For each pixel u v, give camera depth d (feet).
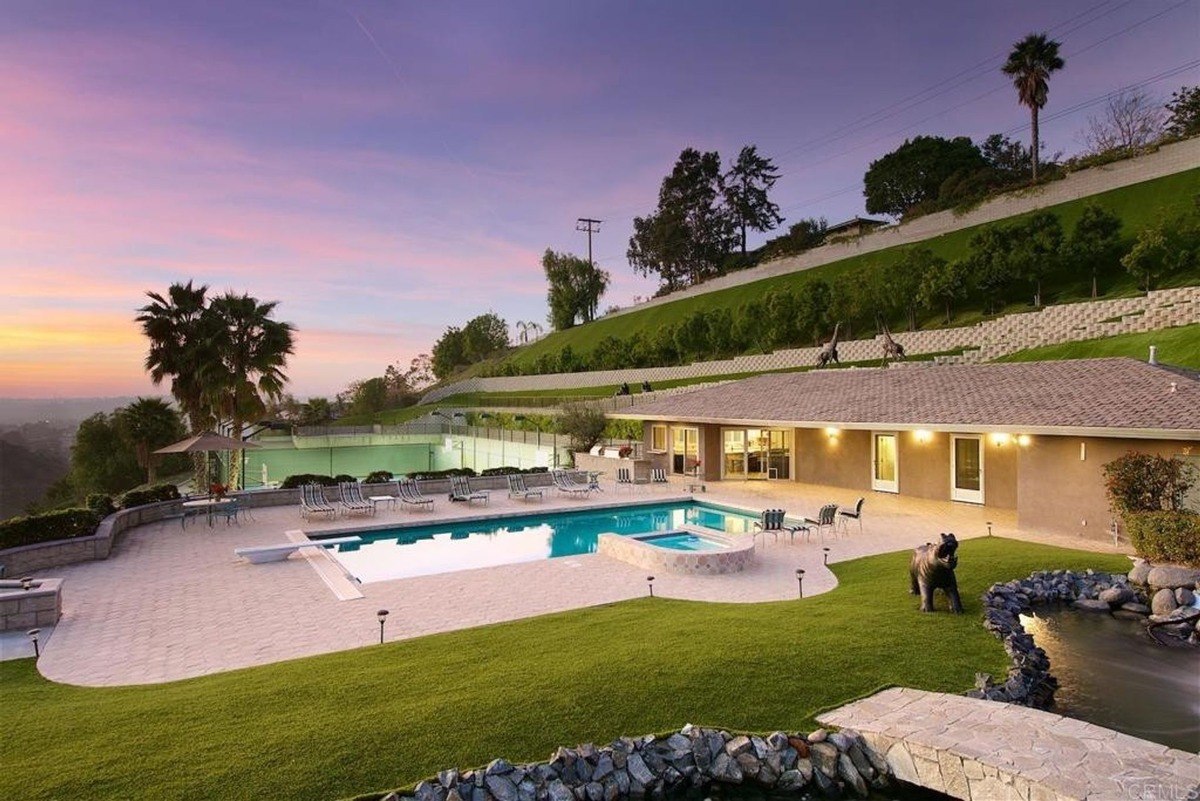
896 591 36.42
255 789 17.22
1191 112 177.37
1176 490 42.60
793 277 207.51
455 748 19.66
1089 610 35.86
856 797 20.26
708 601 36.86
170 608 36.01
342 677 24.59
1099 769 18.45
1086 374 59.57
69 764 18.03
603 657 26.13
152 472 134.31
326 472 154.30
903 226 184.03
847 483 79.25
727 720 22.07
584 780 19.25
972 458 67.31
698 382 161.48
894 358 123.95
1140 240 106.73
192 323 96.07
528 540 58.90
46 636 31.53
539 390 220.43
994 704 22.93
